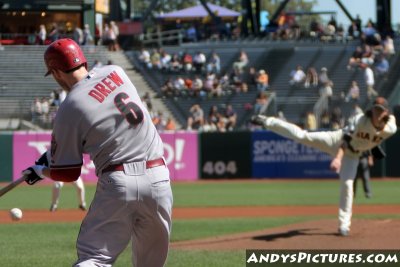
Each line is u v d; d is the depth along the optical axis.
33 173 9.29
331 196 36.12
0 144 45.19
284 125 18.00
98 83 8.95
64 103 8.88
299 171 47.41
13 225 23.89
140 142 8.95
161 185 8.98
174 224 24.17
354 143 17.73
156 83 61.09
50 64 9.05
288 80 62.06
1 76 59.84
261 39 70.56
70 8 67.12
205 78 61.81
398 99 57.00
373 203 31.94
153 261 9.43
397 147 46.84
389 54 62.34
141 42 69.69
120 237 8.91
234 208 30.59
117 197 8.77
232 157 47.41
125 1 76.81
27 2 66.38
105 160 8.89
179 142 47.09
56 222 24.84
